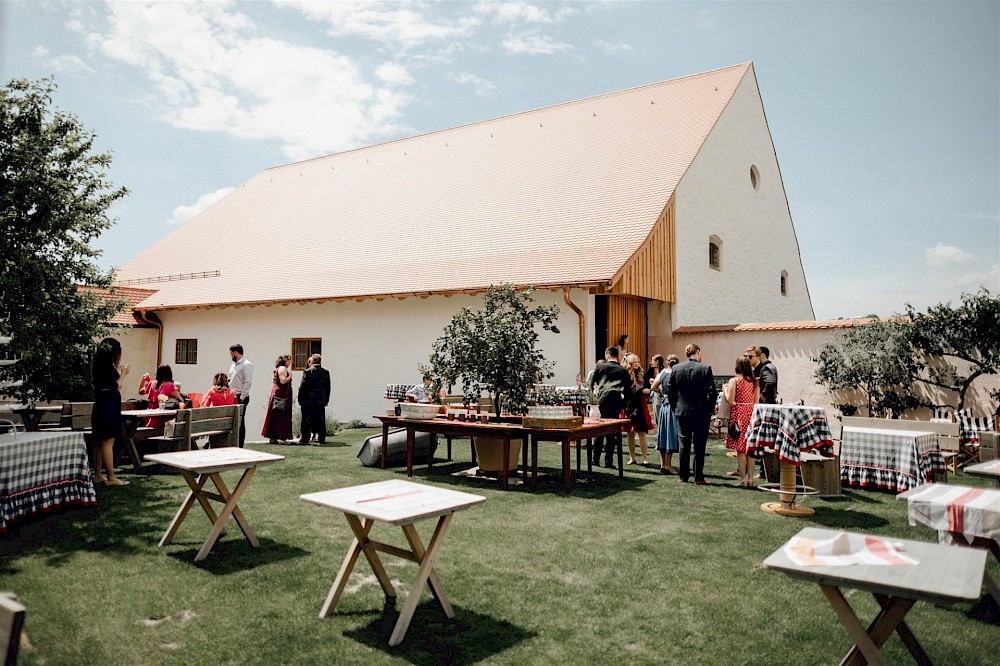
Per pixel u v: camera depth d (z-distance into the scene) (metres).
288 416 12.35
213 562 5.03
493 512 6.79
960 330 11.12
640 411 9.79
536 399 8.78
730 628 3.96
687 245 16.22
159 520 6.20
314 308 18.56
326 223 21.83
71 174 8.28
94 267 8.64
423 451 9.96
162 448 9.09
